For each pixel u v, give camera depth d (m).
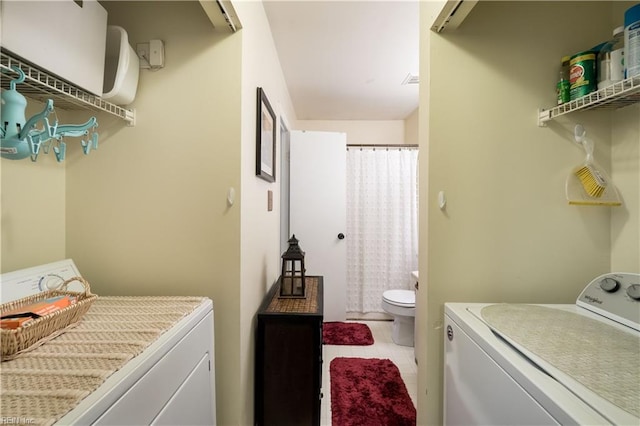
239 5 1.04
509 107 1.10
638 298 0.82
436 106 1.09
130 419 0.55
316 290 1.71
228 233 1.11
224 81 1.10
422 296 1.17
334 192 2.86
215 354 1.10
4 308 0.74
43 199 1.03
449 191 1.10
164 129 1.11
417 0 1.52
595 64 0.97
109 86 1.08
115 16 1.12
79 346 0.65
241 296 1.11
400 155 3.05
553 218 1.11
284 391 1.29
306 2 1.52
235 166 1.10
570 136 1.10
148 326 0.76
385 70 2.32
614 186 1.06
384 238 3.04
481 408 0.78
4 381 0.51
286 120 2.54
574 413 0.48
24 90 0.86
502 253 1.11
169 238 1.12
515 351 0.70
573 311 0.95
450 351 1.01
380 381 1.84
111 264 1.13
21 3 0.68
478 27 1.09
